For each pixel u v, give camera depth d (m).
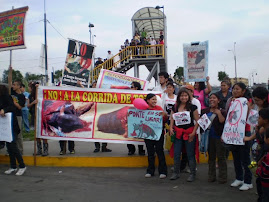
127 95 6.95
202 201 4.52
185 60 7.27
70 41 7.62
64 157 6.77
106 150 7.70
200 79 7.16
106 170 6.45
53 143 9.55
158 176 6.00
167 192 4.96
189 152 5.64
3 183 5.47
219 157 5.45
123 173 6.21
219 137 5.42
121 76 7.91
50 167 6.70
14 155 6.17
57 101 7.02
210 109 5.60
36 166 6.77
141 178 5.85
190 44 7.24
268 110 3.84
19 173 6.02
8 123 5.95
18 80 7.14
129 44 17.50
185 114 5.58
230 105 5.22
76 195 4.79
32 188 5.16
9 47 7.41
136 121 6.06
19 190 5.05
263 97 4.48
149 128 5.93
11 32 7.39
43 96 7.02
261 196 3.96
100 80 7.80
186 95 5.66
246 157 5.07
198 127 5.81
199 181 5.62
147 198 4.66
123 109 6.95
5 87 6.13
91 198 4.65
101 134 6.93
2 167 6.76
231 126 5.06
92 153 7.47
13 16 7.39
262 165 3.63
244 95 5.29
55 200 4.55
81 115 6.99
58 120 6.97
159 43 16.58
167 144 6.93
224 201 4.52
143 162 6.74
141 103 5.98
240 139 4.86
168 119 6.44
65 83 7.59
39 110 6.98
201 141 5.74
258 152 4.16
